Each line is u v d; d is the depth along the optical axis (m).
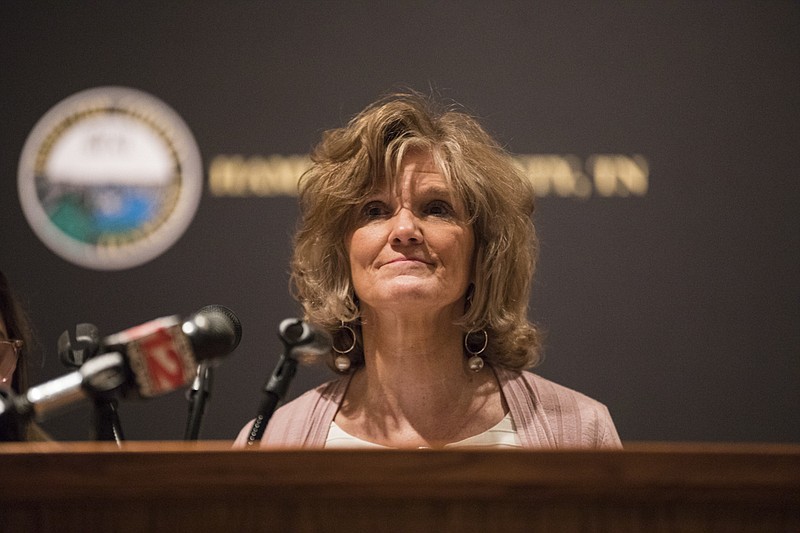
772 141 12.94
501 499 2.89
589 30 13.05
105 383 3.18
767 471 2.87
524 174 6.31
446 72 13.01
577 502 2.89
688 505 2.90
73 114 12.86
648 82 13.00
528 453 2.88
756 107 12.98
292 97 12.98
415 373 5.58
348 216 5.75
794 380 12.80
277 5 13.09
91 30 12.98
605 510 2.90
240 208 12.83
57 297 12.62
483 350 5.83
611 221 12.86
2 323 5.93
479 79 12.99
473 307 5.74
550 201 12.88
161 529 2.89
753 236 12.89
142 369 3.21
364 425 5.63
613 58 13.02
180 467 2.87
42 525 2.90
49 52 12.92
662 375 12.78
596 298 12.82
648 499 2.89
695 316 12.81
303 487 2.87
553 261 12.84
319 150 6.11
